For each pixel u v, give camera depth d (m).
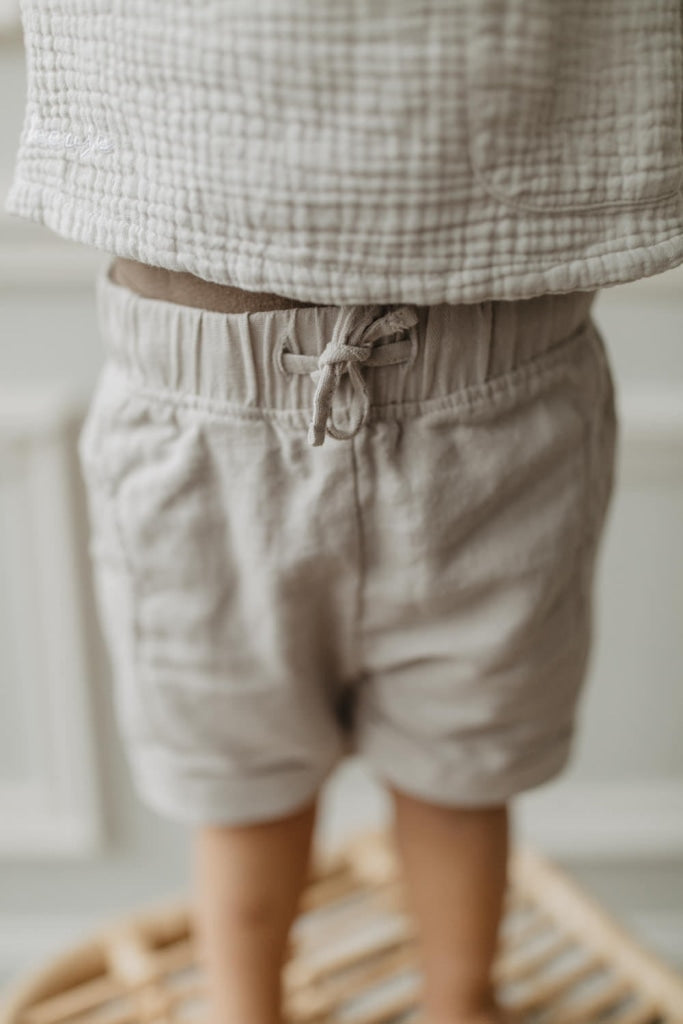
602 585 1.05
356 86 0.42
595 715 1.11
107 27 0.45
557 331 0.53
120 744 1.12
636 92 0.44
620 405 0.96
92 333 0.95
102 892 1.18
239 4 0.42
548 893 0.90
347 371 0.50
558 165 0.44
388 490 0.52
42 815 1.13
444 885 0.69
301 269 0.45
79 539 1.02
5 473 0.99
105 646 1.08
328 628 0.60
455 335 0.50
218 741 0.63
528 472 0.53
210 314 0.50
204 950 0.72
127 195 0.47
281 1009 0.73
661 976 0.82
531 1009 0.82
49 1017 0.81
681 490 1.01
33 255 0.91
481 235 0.44
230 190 0.45
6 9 0.82
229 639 0.59
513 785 0.64
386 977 0.85
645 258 0.46
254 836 0.68
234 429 0.52
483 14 0.41
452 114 0.42
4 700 1.09
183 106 0.44
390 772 0.66
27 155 0.51
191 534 0.55
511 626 0.57
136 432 0.55
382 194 0.43
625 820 1.14
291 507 0.53
